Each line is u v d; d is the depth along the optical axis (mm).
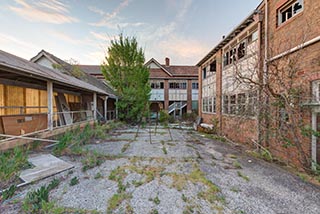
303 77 4789
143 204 2793
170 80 22094
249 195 3156
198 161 5168
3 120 5516
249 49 7602
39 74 5242
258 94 6004
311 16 4551
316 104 4395
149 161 5082
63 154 5371
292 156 5078
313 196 3139
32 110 7914
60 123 8070
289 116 5008
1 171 3342
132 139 8578
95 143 7500
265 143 6180
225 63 10141
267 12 6336
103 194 3074
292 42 5156
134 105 14969
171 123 17188
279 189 3412
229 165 4871
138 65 15078
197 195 3121
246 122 7477
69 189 3227
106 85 18906
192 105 22000
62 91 9414
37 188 3189
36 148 5762
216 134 10328
